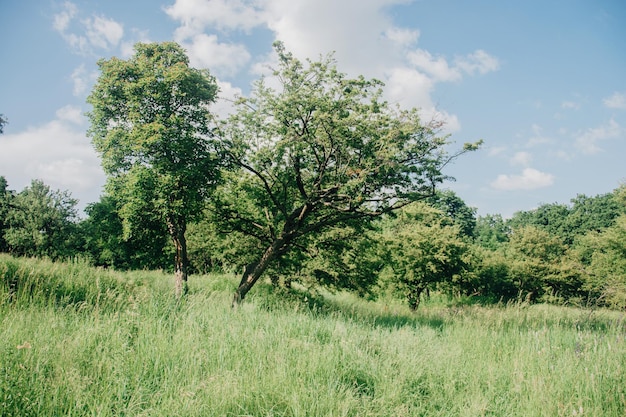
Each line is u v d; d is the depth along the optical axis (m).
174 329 5.45
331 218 13.48
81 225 34.78
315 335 5.73
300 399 3.57
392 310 16.55
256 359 4.48
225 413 3.29
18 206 32.97
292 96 11.29
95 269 11.43
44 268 9.49
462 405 4.04
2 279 6.91
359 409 3.63
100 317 5.57
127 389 3.59
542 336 6.64
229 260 15.99
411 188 11.80
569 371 4.81
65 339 4.36
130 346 4.61
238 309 7.12
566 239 60.12
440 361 5.26
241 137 12.67
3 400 3.02
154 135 12.26
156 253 27.97
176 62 14.21
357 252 16.38
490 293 33.66
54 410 3.07
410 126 11.08
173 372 3.95
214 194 14.46
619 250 24.36
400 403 3.91
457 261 24.19
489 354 6.03
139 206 13.77
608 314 11.33
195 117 13.83
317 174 12.78
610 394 4.23
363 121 11.60
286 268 16.25
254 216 15.48
